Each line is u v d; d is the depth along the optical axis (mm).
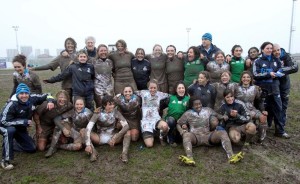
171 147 5707
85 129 5402
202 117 5594
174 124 5652
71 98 6492
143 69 6883
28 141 5477
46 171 4793
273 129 6801
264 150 5480
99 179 4500
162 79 6988
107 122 5641
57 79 6211
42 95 5668
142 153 5445
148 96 6043
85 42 6770
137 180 4445
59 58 6738
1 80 20750
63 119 5699
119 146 5793
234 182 4316
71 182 4426
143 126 5859
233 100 5609
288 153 5355
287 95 6312
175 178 4469
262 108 6090
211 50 7027
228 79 6164
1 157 5352
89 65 6254
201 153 5352
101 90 6438
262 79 6125
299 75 20953
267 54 6039
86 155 5395
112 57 6801
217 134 5359
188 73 6703
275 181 4340
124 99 5922
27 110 5246
